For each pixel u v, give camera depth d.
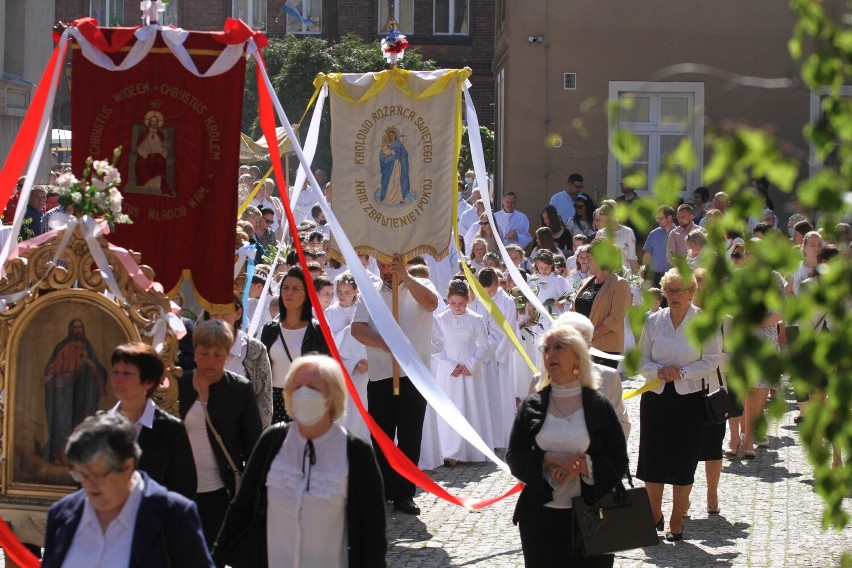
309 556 6.96
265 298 13.65
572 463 8.30
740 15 30.97
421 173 14.03
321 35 55.34
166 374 8.51
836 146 3.65
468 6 55.34
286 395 6.97
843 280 3.52
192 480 7.76
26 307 8.55
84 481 5.87
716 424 13.02
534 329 17.98
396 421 13.48
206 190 10.36
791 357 3.51
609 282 15.01
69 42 10.40
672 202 3.73
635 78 31.34
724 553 11.71
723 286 3.62
